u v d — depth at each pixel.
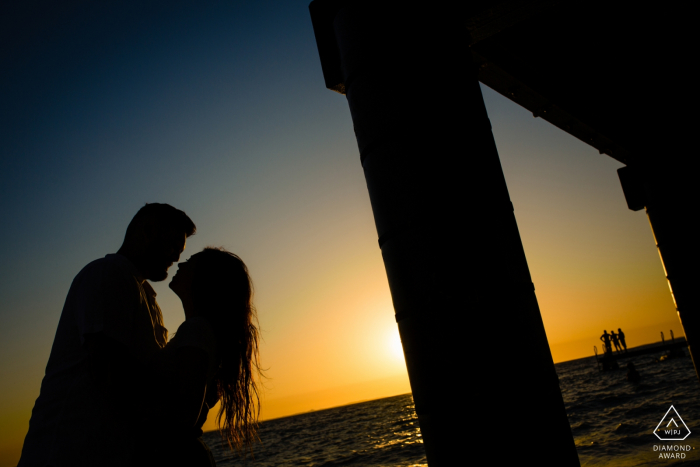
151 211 1.56
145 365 1.28
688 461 6.48
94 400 1.22
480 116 1.90
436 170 1.71
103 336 1.15
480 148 1.81
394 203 1.76
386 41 1.93
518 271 1.72
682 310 5.96
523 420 1.50
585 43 3.94
